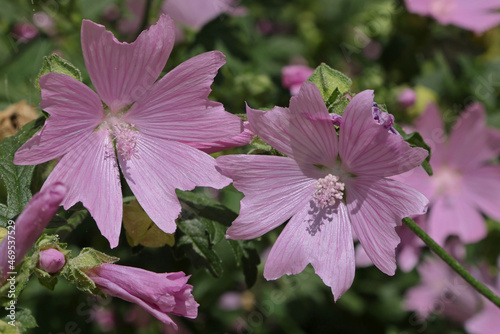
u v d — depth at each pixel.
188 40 0.47
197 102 0.35
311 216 0.36
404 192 0.35
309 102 0.35
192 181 0.35
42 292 0.50
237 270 0.51
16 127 0.39
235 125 0.35
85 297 0.50
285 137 0.35
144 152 0.35
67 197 0.34
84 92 0.34
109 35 0.34
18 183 0.36
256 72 0.49
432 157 0.50
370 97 0.34
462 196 0.51
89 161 0.35
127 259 0.45
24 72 0.46
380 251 0.35
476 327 0.52
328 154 0.36
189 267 0.46
